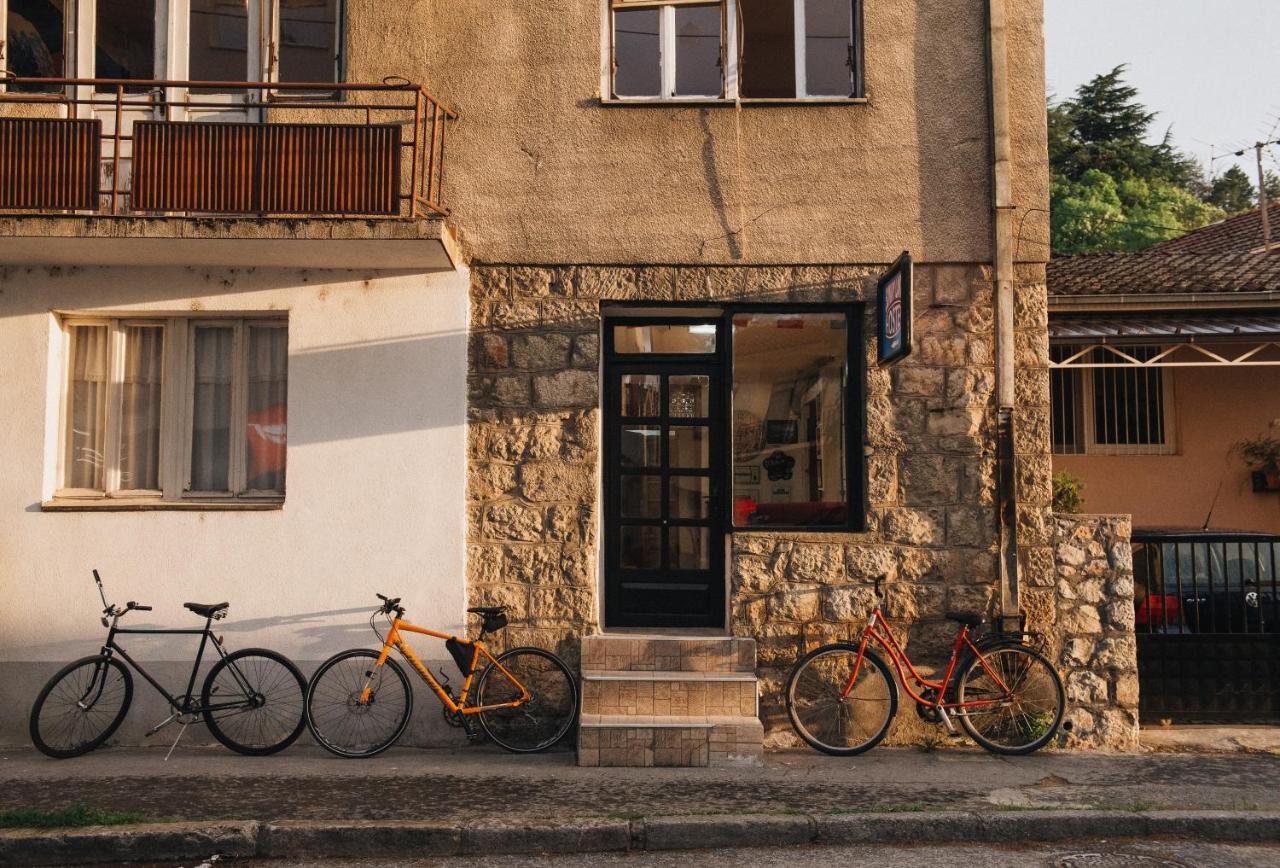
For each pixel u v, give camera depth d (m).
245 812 6.05
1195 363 8.72
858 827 5.94
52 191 7.50
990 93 8.19
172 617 7.97
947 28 8.31
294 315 8.16
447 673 7.93
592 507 8.10
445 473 8.09
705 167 8.27
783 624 7.99
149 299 8.14
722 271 8.23
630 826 5.88
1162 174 34.53
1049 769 7.16
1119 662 7.88
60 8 8.59
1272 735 7.95
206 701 7.65
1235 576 8.28
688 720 7.38
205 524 8.04
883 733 7.59
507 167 8.27
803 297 8.20
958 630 7.98
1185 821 6.04
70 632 7.95
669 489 8.59
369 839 5.78
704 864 5.59
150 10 8.60
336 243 7.49
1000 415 8.02
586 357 8.19
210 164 7.52
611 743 7.22
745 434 8.41
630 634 8.19
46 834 5.67
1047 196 8.23
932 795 6.44
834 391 8.38
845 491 8.32
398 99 8.30
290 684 7.86
